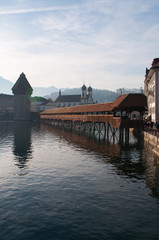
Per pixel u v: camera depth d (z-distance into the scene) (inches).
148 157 1138.0
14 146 1551.4
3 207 577.6
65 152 1304.1
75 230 472.4
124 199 620.4
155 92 1888.5
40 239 444.1
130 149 1366.9
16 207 577.0
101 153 1253.1
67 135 2245.3
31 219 517.7
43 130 2893.7
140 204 589.9
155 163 1017.5
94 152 1285.7
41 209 564.4
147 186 722.2
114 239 441.4
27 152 1318.9
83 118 2380.7
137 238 444.1
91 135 2206.0
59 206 579.8
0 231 471.5
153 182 760.3
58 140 1855.3
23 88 5526.6
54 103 7691.9
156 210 556.7
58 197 636.7
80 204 590.2
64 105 7598.4
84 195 649.6
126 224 493.7
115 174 850.8
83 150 1357.0
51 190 690.2
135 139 1835.6
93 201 608.1
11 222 506.3
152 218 518.6
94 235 454.6
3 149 1428.4
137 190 687.1
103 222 501.7
